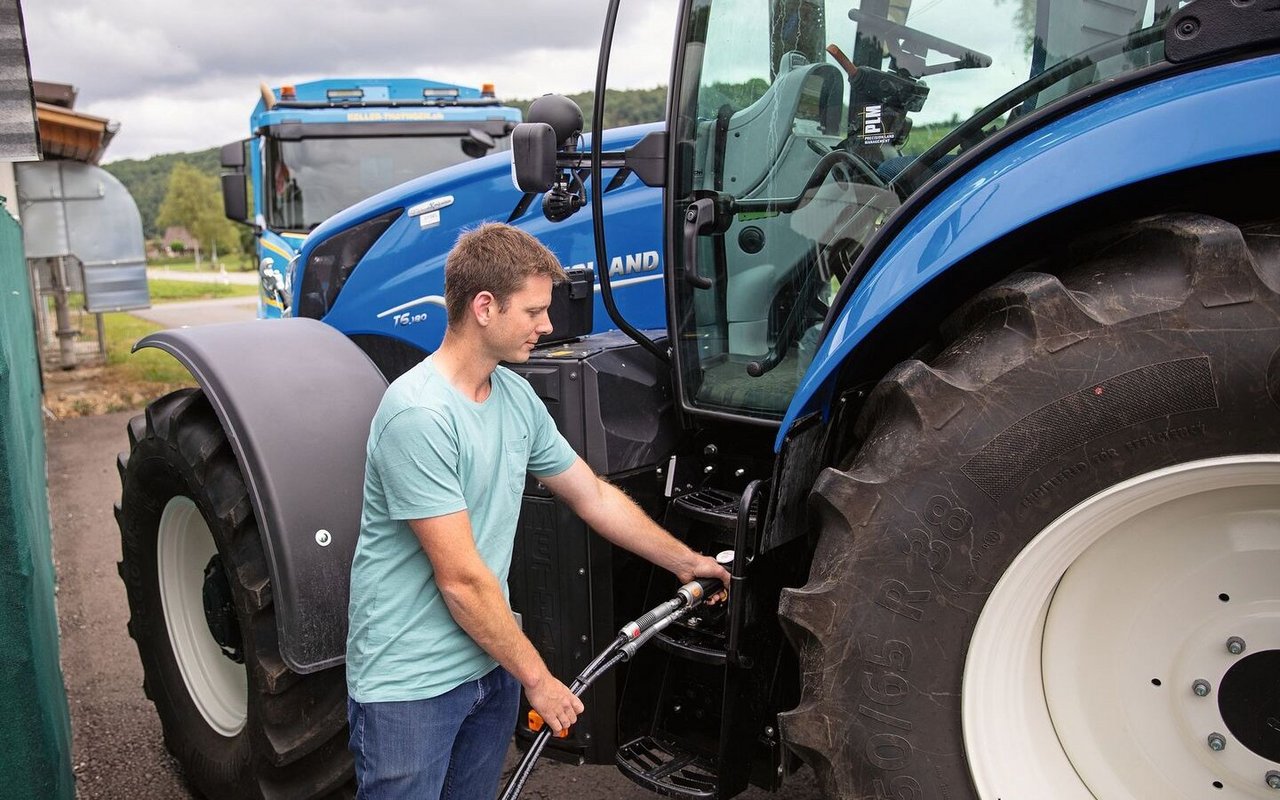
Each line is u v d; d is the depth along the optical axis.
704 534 2.58
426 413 1.94
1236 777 1.88
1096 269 1.79
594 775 3.25
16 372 3.55
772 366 2.50
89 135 11.45
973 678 1.86
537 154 2.43
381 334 4.00
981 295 1.86
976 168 1.97
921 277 1.85
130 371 12.05
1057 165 1.74
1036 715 1.99
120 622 4.76
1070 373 1.73
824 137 2.36
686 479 2.65
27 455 3.90
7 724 2.43
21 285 6.34
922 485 1.82
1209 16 1.72
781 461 2.10
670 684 2.55
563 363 2.56
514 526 2.14
